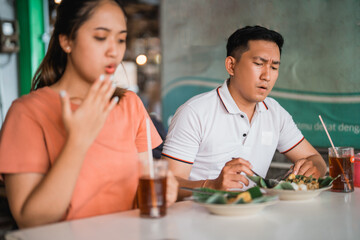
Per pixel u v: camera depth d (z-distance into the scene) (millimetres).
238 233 1097
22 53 6004
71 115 1141
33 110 1309
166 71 3766
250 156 2094
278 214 1294
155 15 7285
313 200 1493
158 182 1235
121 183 1426
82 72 1343
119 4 1362
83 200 1339
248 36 1909
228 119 2031
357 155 1819
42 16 5992
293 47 2963
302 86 2939
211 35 3410
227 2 3291
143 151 1585
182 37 3619
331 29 2787
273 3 3039
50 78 1487
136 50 7270
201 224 1178
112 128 1437
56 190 1145
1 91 5730
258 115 2094
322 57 2838
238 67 1954
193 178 2082
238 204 1235
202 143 2035
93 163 1359
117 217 1250
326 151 2830
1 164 1234
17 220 1221
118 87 1546
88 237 1062
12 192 1247
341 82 2764
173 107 3744
